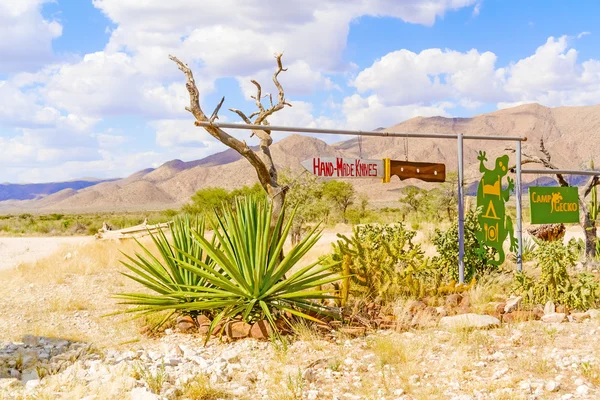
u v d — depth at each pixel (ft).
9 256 69.31
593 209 48.52
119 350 22.50
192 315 26.86
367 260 29.01
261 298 24.57
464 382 17.53
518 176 36.78
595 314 25.62
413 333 23.71
